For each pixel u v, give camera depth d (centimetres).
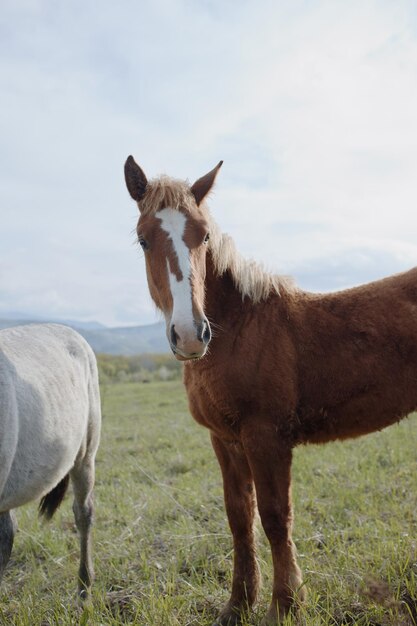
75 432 389
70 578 423
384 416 365
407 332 356
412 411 367
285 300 372
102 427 1246
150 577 406
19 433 328
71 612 361
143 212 350
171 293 319
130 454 907
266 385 345
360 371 355
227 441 365
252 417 346
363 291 380
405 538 400
